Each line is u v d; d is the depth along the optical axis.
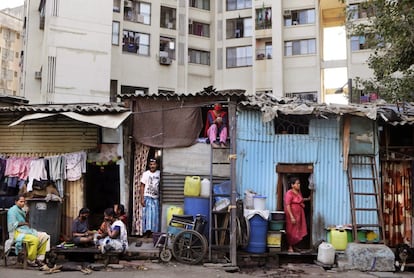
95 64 25.34
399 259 9.51
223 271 8.27
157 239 9.48
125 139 10.55
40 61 26.94
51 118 10.67
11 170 10.38
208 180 9.95
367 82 14.49
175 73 31.17
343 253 9.45
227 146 10.24
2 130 10.90
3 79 54.06
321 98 29.83
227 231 9.45
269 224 9.59
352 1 28.75
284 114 10.07
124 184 10.38
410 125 10.41
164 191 10.29
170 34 31.72
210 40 34.53
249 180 10.13
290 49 30.83
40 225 9.17
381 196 10.41
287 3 31.23
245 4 33.62
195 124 10.42
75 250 8.82
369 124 10.32
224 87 33.09
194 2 34.41
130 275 7.74
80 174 10.29
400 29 10.62
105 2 26.22
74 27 25.08
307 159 10.28
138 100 10.57
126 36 29.38
